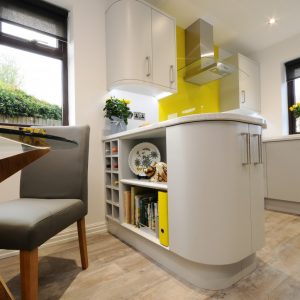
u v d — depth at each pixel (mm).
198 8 2402
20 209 894
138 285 1095
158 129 1286
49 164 1273
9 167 677
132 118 2236
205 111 2938
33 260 760
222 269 1051
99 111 2002
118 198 1795
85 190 1246
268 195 2484
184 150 1071
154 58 2020
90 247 1578
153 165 1658
